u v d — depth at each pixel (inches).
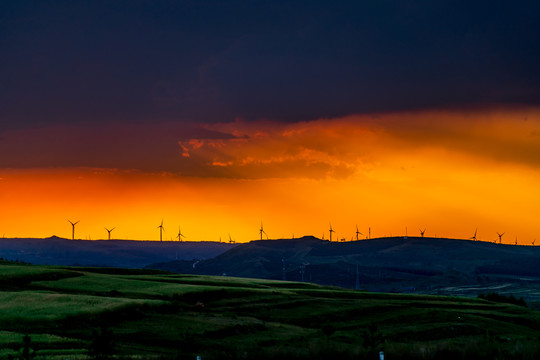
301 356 2787.9
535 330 6166.3
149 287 6525.6
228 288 6825.8
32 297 5172.2
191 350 3816.4
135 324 4670.3
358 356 2738.7
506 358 2647.6
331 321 5851.4
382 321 5905.5
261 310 6092.5
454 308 7003.0
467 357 2709.2
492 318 6520.7
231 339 4530.0
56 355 3299.7
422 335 5359.3
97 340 3122.5
